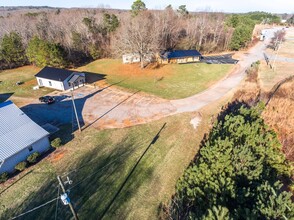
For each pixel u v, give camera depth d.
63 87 37.12
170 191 16.95
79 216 14.94
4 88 39.53
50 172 18.95
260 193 10.72
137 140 23.33
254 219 9.23
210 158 14.12
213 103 31.45
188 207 12.66
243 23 73.88
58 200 16.17
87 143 22.89
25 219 14.89
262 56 57.94
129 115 28.59
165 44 62.41
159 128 25.52
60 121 27.44
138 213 15.19
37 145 20.83
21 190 17.19
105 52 60.31
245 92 33.69
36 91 37.66
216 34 67.88
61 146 22.44
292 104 25.81
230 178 12.19
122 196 16.48
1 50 50.44
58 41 58.53
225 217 9.14
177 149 21.84
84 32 60.28
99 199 16.23
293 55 57.84
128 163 19.88
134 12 68.69
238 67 48.47
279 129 21.14
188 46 63.12
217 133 16.88
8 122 21.08
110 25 65.19
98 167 19.45
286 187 15.36
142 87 38.50
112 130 25.22
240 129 16.11
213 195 11.56
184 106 30.80
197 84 39.47
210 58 57.44
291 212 9.66
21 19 73.81
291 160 17.00
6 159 18.22
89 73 47.31
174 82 40.75
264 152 15.10
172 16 67.44
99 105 31.64
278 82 35.62
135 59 53.50
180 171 19.03
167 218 14.62
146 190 17.03
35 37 49.66
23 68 52.34
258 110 21.95
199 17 74.19
